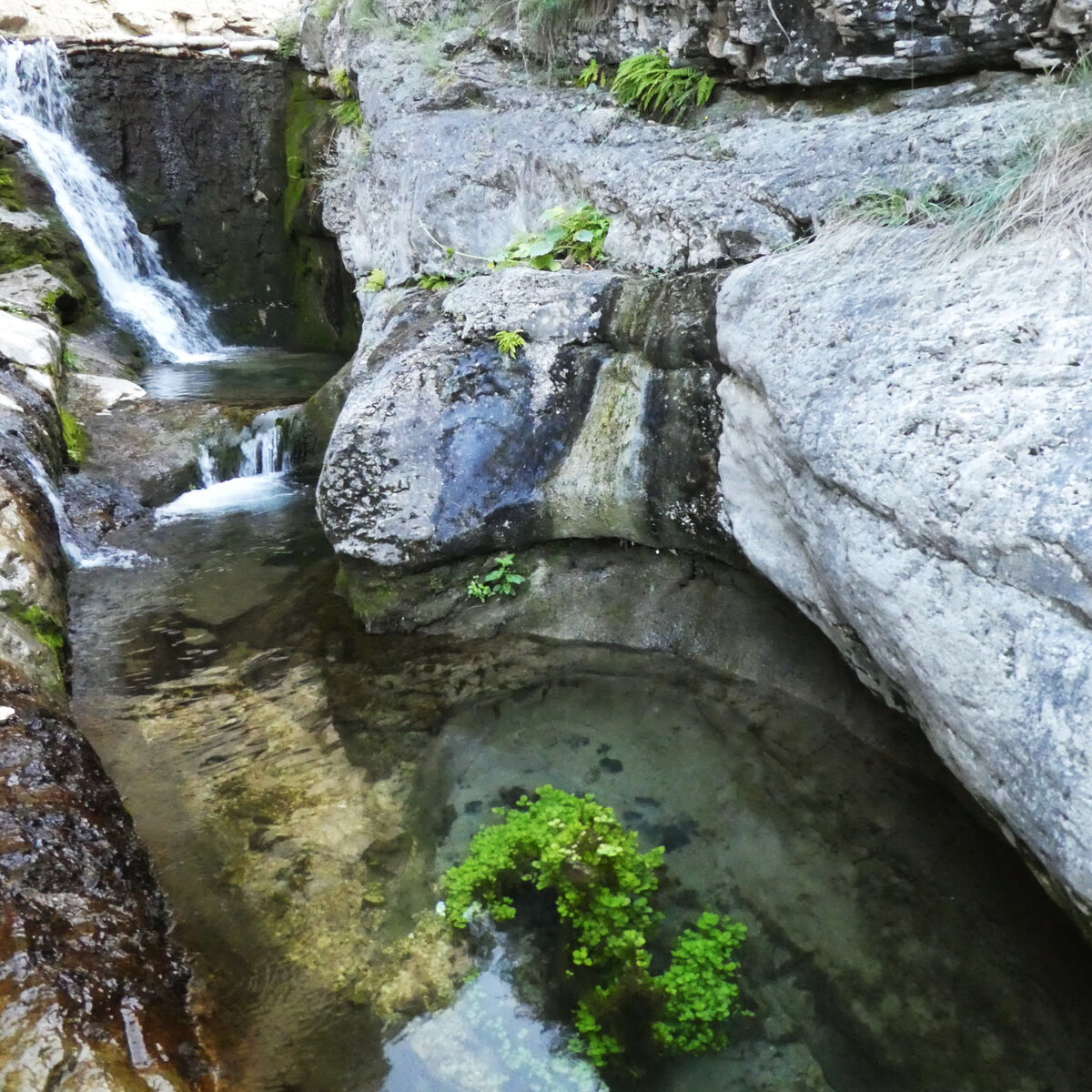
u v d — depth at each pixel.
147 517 7.31
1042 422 2.66
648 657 5.26
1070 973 3.21
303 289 13.22
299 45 12.23
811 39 4.91
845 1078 2.90
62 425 7.68
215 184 13.12
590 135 6.07
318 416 8.20
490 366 5.29
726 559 4.86
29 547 5.53
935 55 4.44
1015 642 2.63
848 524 3.23
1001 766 2.72
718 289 4.32
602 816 3.90
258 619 5.81
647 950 3.39
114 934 3.05
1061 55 4.09
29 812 3.37
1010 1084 2.85
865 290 3.46
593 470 5.12
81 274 11.41
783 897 3.62
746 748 4.53
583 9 6.57
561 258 5.80
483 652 5.39
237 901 3.59
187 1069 2.72
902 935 3.42
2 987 2.59
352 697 5.00
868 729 4.46
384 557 5.42
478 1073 2.93
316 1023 3.08
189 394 9.70
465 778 4.38
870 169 4.17
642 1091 2.87
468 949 3.40
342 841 3.94
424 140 7.54
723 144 5.11
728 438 4.34
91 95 12.49
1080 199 3.03
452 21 8.70
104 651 5.42
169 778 4.32
